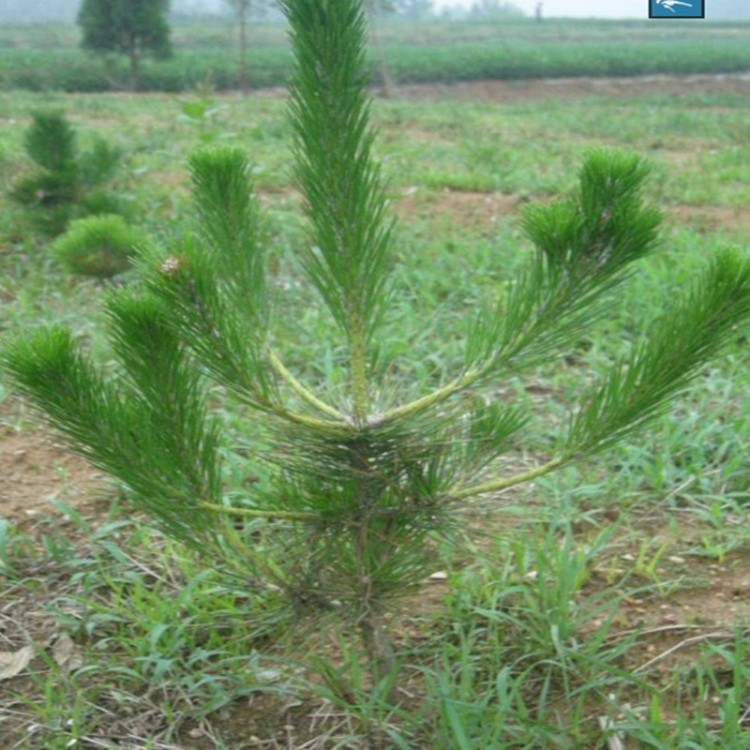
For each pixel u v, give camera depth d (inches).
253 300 119.8
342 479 118.3
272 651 148.3
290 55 105.5
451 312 275.3
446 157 561.6
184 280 106.6
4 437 214.1
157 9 1189.1
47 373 108.2
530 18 3334.2
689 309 112.0
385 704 129.3
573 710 135.9
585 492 182.1
